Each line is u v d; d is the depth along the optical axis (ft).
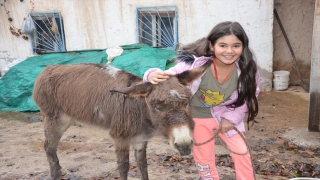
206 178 10.91
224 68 9.37
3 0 28.04
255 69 9.36
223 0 26.27
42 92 12.57
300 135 18.35
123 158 11.13
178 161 15.25
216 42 8.84
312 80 17.97
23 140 19.02
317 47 17.37
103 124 11.49
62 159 15.87
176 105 8.47
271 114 22.50
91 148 17.34
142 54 23.52
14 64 27.76
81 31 28.32
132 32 27.99
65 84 12.14
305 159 15.67
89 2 27.61
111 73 11.46
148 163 15.07
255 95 9.84
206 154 10.69
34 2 28.02
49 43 29.43
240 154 10.02
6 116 23.61
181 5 26.84
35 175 14.30
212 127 10.52
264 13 26.17
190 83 9.14
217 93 9.71
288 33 28.12
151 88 8.87
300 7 27.32
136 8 27.22
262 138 18.45
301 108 23.57
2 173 14.57
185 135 8.29
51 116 12.74
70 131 20.06
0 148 17.76
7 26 28.71
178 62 9.78
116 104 10.75
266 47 26.91
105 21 27.94
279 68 29.09
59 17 28.04
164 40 28.30
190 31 27.32
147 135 10.91
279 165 14.98
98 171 14.43
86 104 11.57
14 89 24.50
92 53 25.89
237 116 10.02
